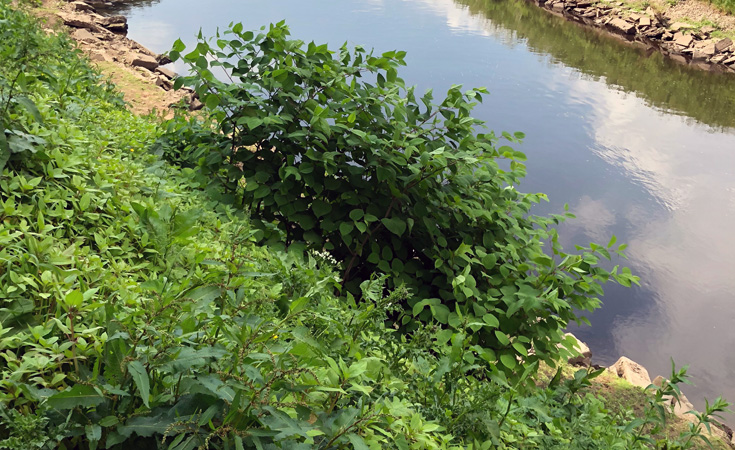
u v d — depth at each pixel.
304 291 3.40
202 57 5.23
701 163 15.94
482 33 28.61
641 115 19.47
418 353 3.16
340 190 5.11
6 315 2.17
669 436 5.29
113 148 4.58
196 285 2.44
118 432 1.76
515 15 34.16
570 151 15.89
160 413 1.86
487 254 4.91
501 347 4.68
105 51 13.42
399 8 32.69
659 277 10.80
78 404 1.71
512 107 18.75
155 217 2.51
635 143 16.89
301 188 5.23
